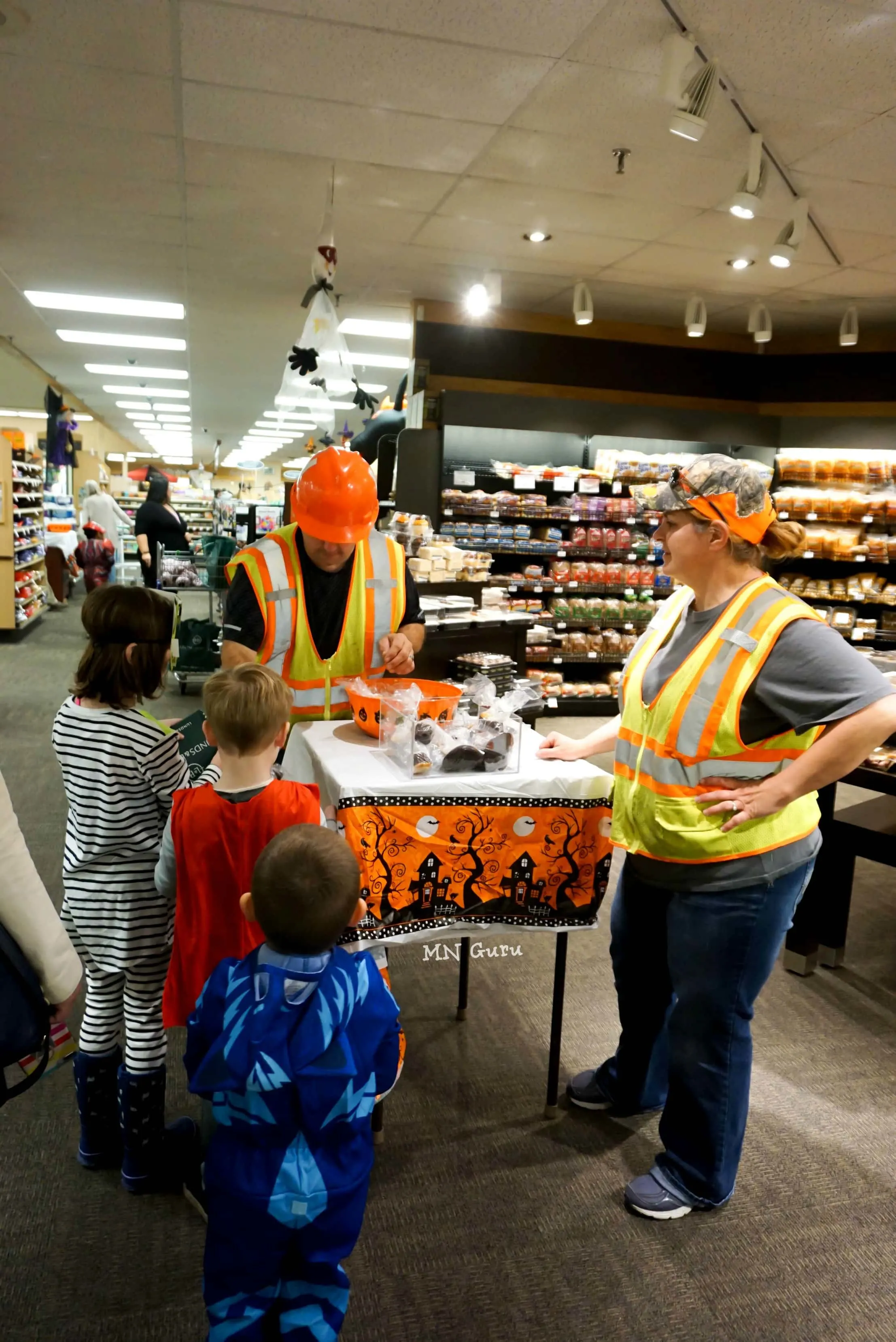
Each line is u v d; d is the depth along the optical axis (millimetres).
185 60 3195
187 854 1527
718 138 3635
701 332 6047
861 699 1533
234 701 1498
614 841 1915
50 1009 1256
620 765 1909
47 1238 1732
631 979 2051
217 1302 1253
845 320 6266
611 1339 1577
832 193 4176
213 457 27031
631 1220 1853
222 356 9469
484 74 3217
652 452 6754
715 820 1705
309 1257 1263
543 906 1958
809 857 1778
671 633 1897
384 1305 1622
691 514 1740
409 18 2877
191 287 6523
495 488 6352
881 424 6469
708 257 5234
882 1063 2482
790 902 1758
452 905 1882
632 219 4652
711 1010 1779
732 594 1767
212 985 1304
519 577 6371
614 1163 2023
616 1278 1710
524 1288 1676
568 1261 1742
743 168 3920
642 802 1810
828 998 2830
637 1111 2186
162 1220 1790
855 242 4855
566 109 3459
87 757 1653
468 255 5418
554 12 2807
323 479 2021
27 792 4293
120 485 19281
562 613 6488
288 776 2152
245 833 1518
